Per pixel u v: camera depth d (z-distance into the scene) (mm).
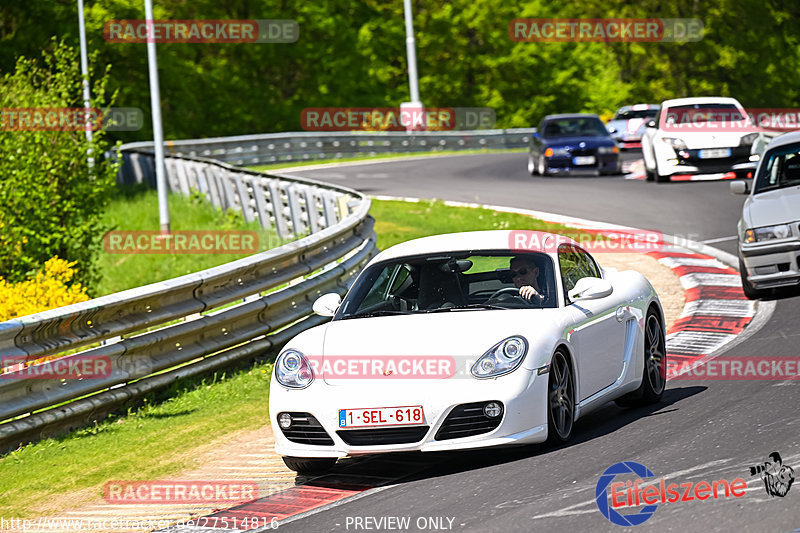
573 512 13891
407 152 114500
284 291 30125
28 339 22438
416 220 55031
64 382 22953
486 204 61344
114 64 145125
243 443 20734
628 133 101062
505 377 16953
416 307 19375
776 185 33312
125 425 22906
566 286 19500
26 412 22109
